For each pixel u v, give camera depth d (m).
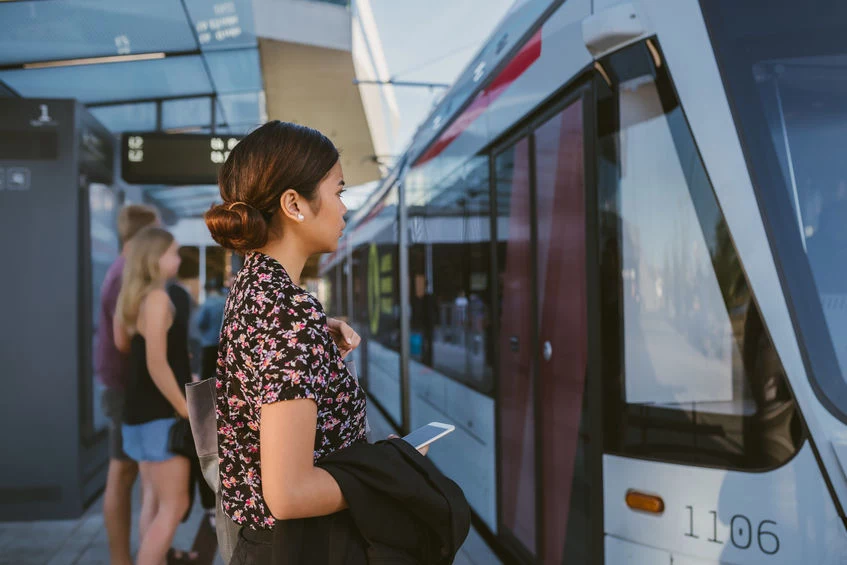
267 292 1.19
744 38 2.12
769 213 2.02
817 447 1.89
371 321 9.41
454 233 4.73
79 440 4.81
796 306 1.97
